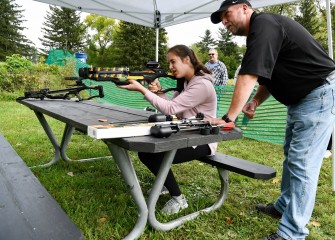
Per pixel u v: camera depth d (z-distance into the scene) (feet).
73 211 7.54
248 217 7.53
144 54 133.80
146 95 6.91
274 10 71.61
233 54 156.46
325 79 5.63
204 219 7.27
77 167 11.14
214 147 7.56
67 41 180.65
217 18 6.23
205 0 14.62
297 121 6.02
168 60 7.64
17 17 177.37
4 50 162.71
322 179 10.60
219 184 9.87
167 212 7.48
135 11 16.74
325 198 8.91
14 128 18.25
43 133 17.02
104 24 169.68
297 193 5.98
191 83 7.18
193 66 7.40
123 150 5.52
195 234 6.70
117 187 9.17
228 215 7.58
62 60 46.37
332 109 5.71
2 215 3.48
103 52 171.22
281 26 5.43
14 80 36.27
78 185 9.29
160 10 16.78
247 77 5.31
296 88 5.77
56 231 3.24
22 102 10.07
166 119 5.82
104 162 11.86
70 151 13.34
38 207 3.77
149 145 4.33
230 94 18.95
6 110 25.62
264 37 5.24
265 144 16.30
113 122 5.72
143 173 10.69
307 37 5.58
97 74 6.25
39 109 8.43
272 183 10.14
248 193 9.21
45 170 10.60
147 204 6.28
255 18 5.59
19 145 14.02
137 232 6.15
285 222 6.11
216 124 5.45
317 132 5.80
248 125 18.42
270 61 5.24
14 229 3.19
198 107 7.25
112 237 6.42
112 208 7.77
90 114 7.14
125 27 138.51
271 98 17.72
